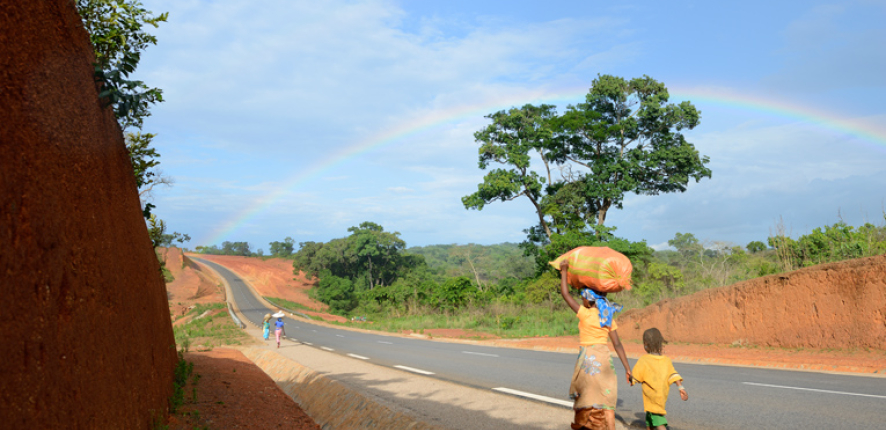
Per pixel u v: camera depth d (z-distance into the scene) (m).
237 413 8.11
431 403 7.84
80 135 4.90
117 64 6.35
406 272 108.44
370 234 104.44
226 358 17.31
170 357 9.51
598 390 4.51
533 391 9.03
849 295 12.51
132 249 6.73
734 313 15.36
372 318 58.12
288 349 19.50
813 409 6.63
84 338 4.10
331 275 101.31
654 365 4.99
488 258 128.62
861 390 7.83
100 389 4.30
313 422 8.23
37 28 4.11
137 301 6.50
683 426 6.14
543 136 48.50
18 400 2.96
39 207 3.61
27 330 3.19
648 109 45.56
